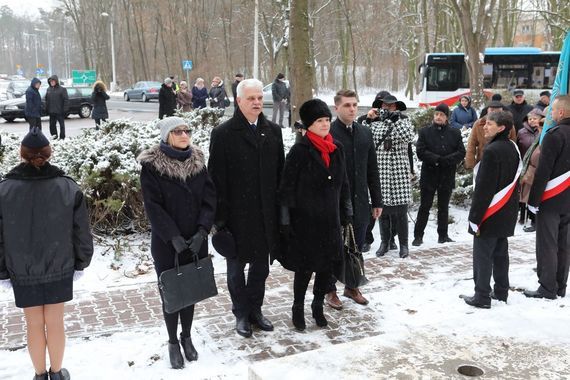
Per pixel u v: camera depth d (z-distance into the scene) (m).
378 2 37.78
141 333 4.60
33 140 3.45
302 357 3.09
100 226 7.12
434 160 7.04
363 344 3.25
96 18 55.56
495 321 3.59
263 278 4.66
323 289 4.70
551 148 5.03
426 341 3.28
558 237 5.36
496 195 4.90
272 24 30.98
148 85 37.47
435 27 32.34
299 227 4.47
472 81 16.80
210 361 4.13
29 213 3.45
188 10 46.44
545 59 22.67
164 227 3.83
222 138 4.36
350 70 48.88
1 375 3.93
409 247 7.25
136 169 7.01
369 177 5.39
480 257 5.05
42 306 3.64
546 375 2.89
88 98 24.66
